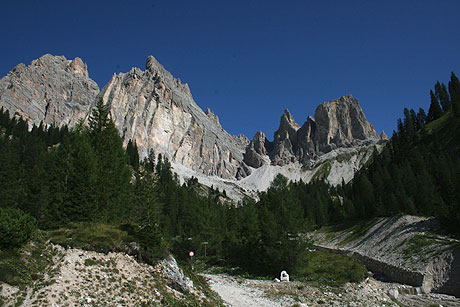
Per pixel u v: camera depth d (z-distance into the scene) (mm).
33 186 40906
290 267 49625
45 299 19125
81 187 37594
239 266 60031
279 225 51688
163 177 164125
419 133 164125
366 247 69938
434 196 77062
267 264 53062
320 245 96438
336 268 49469
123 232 28922
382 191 102625
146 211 32938
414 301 35719
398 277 46969
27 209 37531
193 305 24531
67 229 28672
